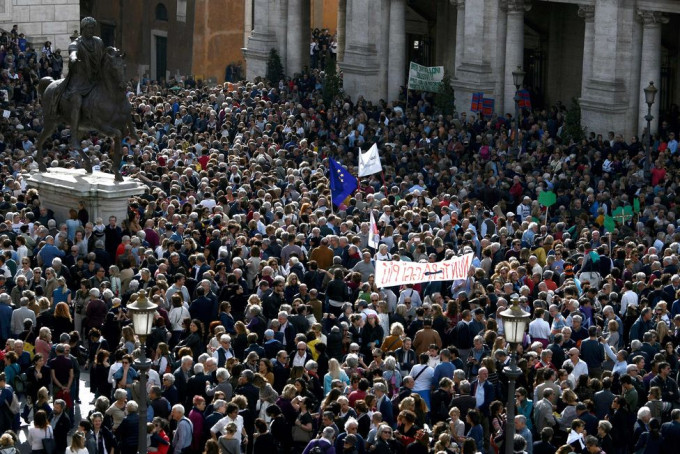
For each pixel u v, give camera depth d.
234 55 91.25
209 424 28.31
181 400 30.59
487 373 30.53
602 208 46.75
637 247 41.19
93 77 45.03
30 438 29.14
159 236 41.84
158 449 27.86
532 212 47.31
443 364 31.42
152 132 59.28
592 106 60.84
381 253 39.09
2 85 68.62
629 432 29.78
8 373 31.83
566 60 70.38
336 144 61.25
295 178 48.03
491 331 33.09
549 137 60.59
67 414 32.00
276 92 72.12
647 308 35.16
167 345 32.19
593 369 33.09
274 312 35.78
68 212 44.88
